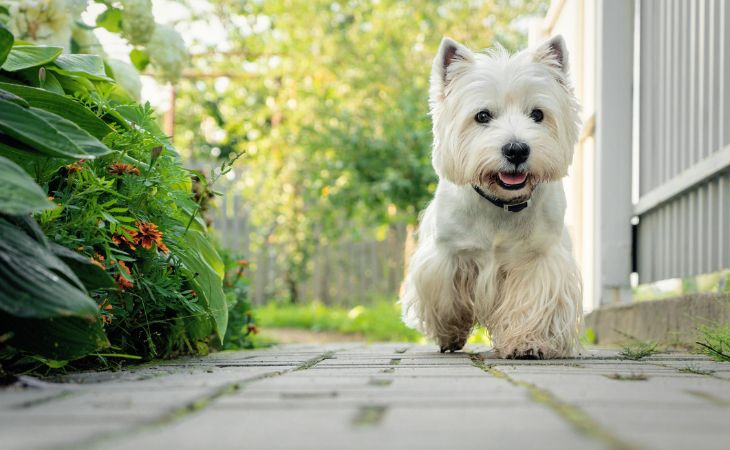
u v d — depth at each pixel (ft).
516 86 3.86
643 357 3.67
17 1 4.03
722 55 4.46
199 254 3.85
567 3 7.75
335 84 13.21
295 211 13.29
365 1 12.91
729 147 4.24
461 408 1.86
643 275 6.15
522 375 2.62
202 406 1.93
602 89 6.17
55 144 2.57
